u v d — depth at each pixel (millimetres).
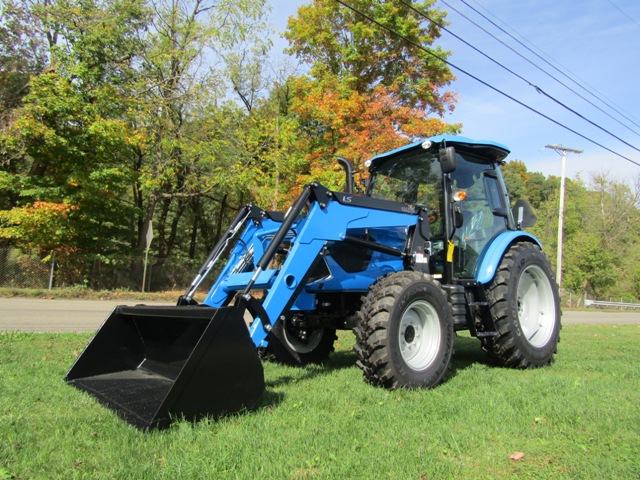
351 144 17578
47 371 4434
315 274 4668
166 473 2326
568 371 5324
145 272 18719
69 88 16688
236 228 4844
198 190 21531
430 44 21500
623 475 2408
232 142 20328
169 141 19156
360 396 3836
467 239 5566
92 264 18094
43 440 2721
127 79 19016
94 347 4129
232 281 4535
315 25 21453
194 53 19422
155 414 2889
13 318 9562
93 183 17000
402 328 4336
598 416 3318
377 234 4902
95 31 17391
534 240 6254
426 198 5551
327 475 2363
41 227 16062
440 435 2961
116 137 17297
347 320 4777
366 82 21719
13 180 16641
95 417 3123
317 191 4215
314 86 20031
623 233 49375
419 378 4215
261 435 2879
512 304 5457
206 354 3109
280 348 5371
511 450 2754
